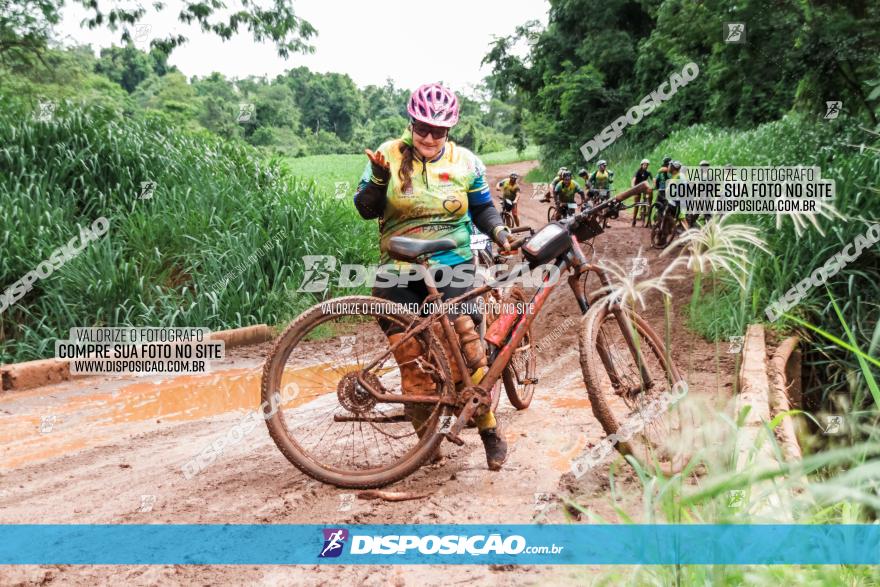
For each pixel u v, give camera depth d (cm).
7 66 1416
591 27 3875
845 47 832
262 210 988
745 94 991
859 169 673
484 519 296
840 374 577
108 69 5456
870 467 184
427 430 336
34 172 903
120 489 344
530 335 464
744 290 336
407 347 343
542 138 4044
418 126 348
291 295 870
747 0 850
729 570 200
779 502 214
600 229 370
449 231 360
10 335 731
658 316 679
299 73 14775
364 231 1106
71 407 521
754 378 449
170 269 845
